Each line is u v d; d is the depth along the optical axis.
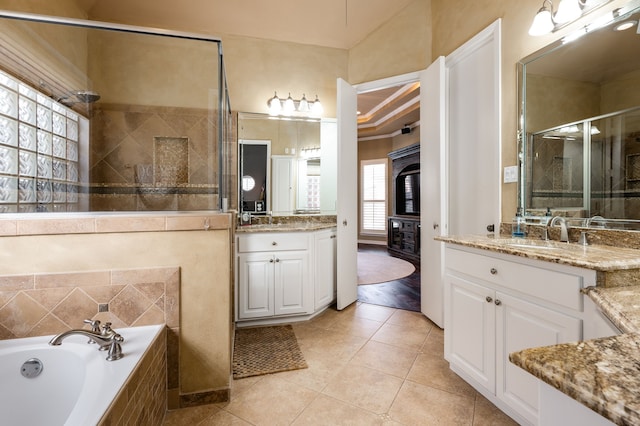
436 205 2.52
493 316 1.47
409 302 3.16
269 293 2.53
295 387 1.70
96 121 2.53
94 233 1.45
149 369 1.27
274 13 2.76
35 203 2.07
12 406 1.21
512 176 2.00
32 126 2.05
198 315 1.56
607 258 1.12
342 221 2.89
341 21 2.92
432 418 1.43
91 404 0.89
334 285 3.02
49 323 1.41
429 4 2.78
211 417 1.47
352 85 3.21
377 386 1.69
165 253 1.53
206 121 2.63
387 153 6.87
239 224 2.99
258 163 3.12
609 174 1.50
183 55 2.43
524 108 1.92
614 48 1.47
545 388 0.51
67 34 2.11
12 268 1.38
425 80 2.69
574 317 1.11
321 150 3.27
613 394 0.39
